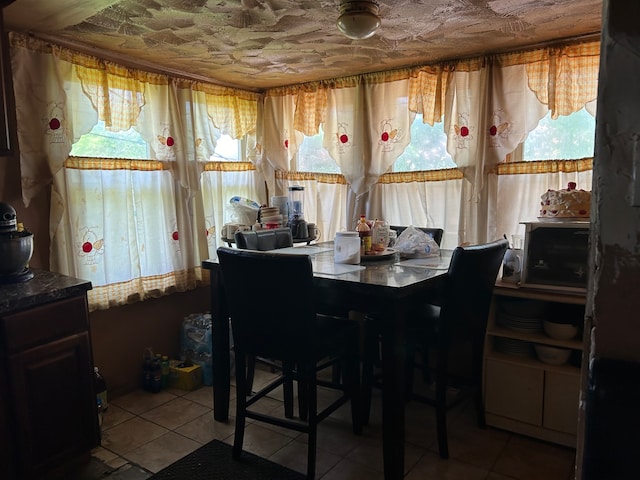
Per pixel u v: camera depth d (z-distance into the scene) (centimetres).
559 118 263
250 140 359
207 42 244
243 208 313
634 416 40
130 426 244
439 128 301
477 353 229
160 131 292
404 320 187
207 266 241
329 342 208
